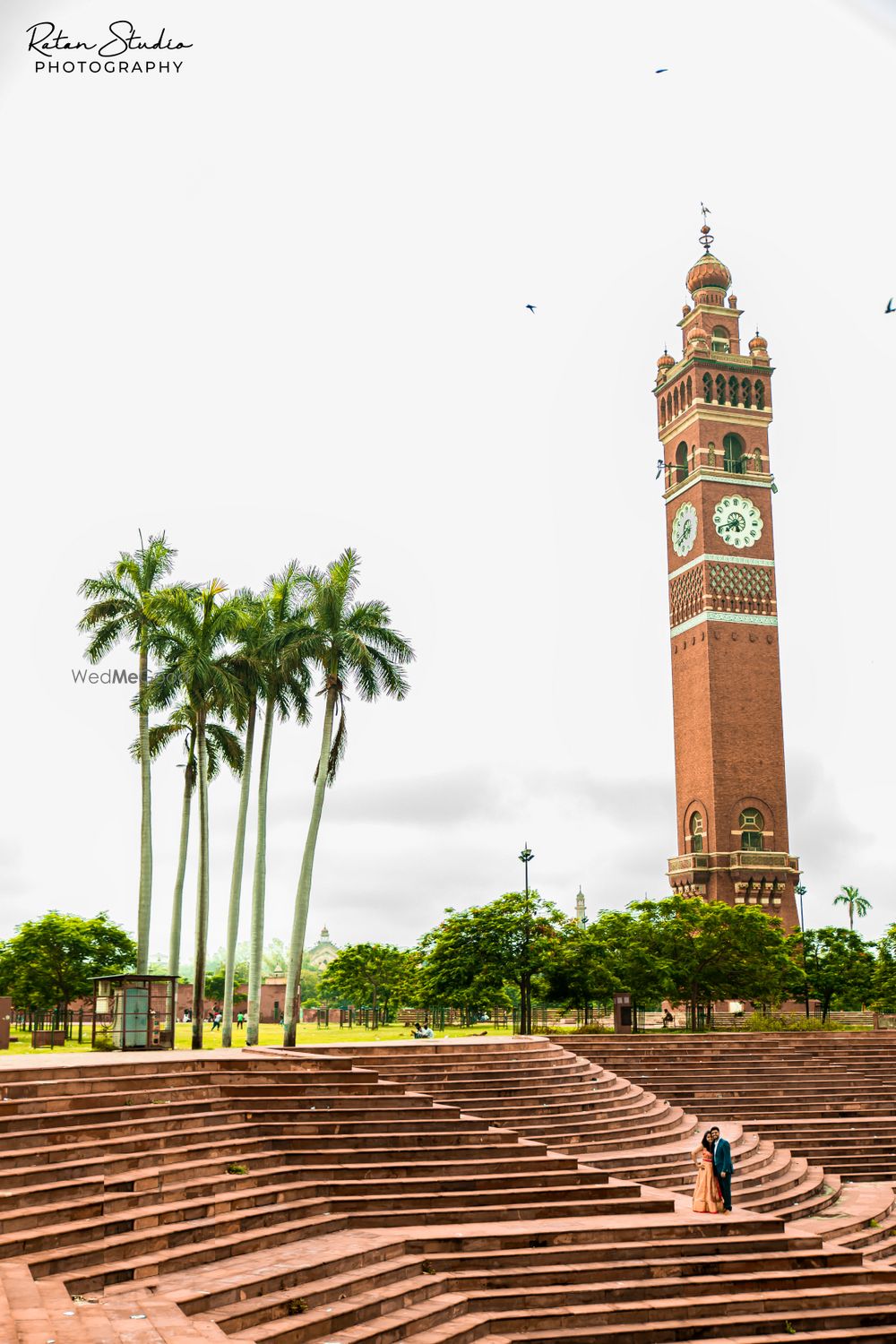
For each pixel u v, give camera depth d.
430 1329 17.88
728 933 76.88
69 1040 56.12
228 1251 18.53
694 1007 77.62
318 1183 22.38
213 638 49.75
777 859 116.81
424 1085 32.56
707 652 121.81
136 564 50.78
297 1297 16.95
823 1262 21.72
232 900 49.59
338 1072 27.59
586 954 68.88
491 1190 23.56
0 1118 20.53
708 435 127.38
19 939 61.12
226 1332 15.54
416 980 82.56
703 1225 22.16
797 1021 68.75
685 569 127.75
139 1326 13.73
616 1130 32.91
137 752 51.47
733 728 120.75
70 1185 18.52
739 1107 42.78
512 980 68.06
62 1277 15.82
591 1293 19.83
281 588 51.06
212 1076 26.22
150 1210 18.86
